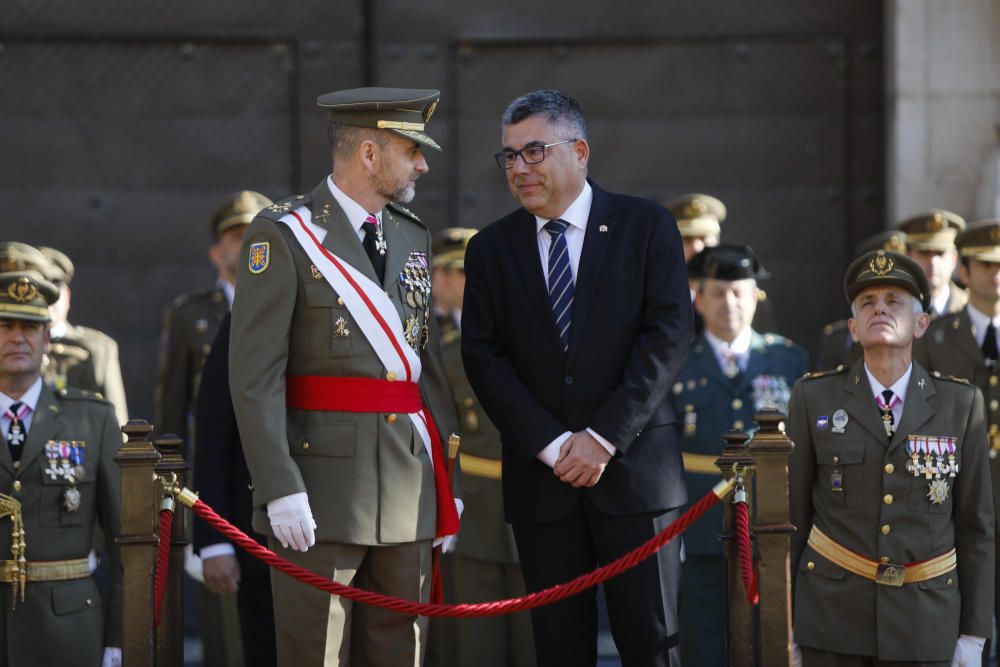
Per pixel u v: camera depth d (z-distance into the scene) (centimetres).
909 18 2983
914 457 1842
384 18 3131
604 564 1747
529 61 3131
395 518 1681
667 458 1756
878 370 1883
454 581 2430
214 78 3145
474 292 1822
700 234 2683
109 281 3134
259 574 2064
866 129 3106
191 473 2636
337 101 1716
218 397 2072
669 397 1795
